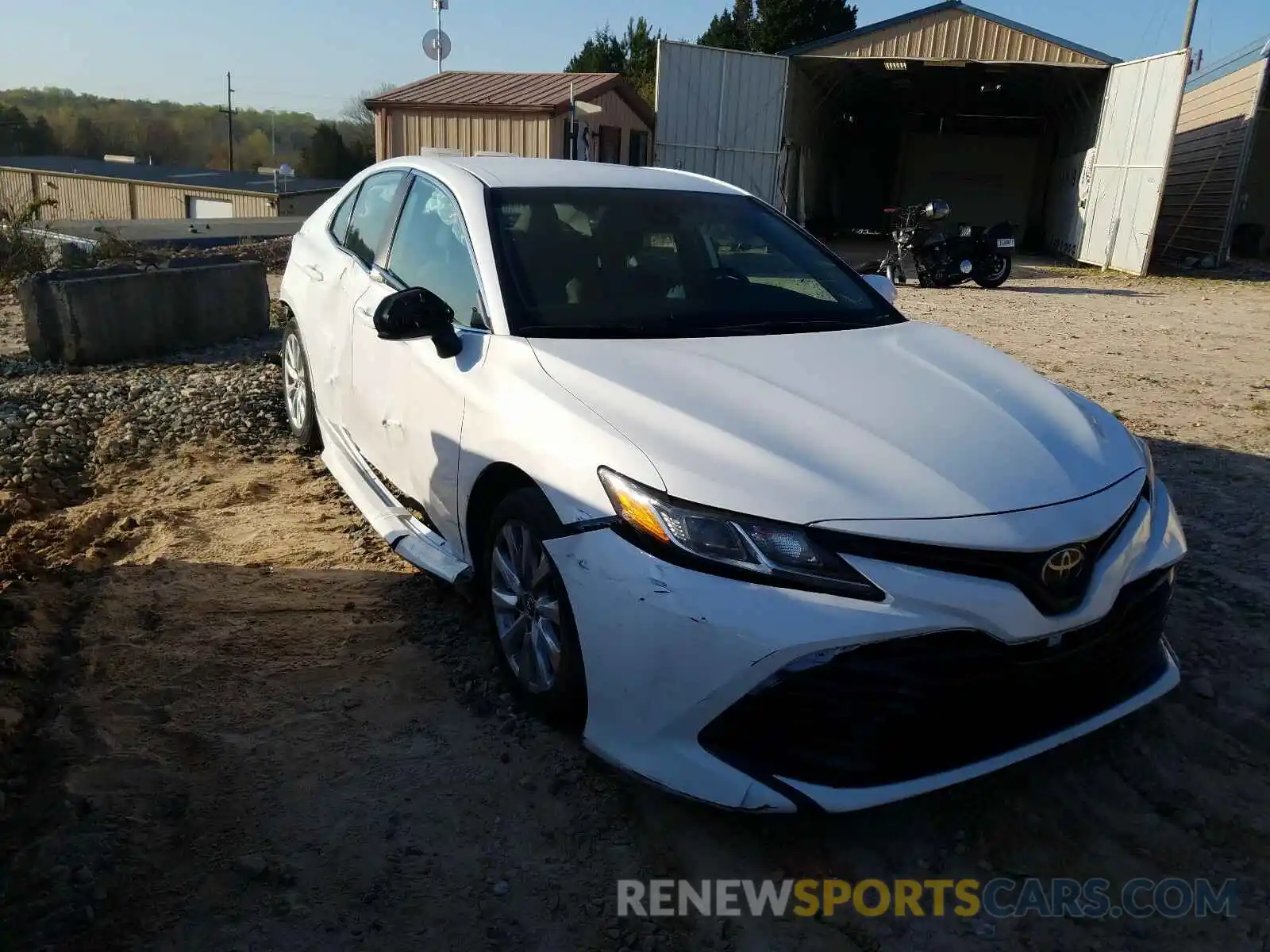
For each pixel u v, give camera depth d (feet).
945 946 7.75
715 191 14.33
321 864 8.23
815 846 8.71
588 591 8.64
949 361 11.29
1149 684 9.52
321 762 9.46
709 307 12.03
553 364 10.14
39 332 24.14
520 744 9.81
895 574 7.84
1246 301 45.85
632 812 8.98
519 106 67.46
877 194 99.76
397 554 13.43
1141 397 23.91
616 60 147.43
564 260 11.94
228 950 7.36
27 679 10.64
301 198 119.85
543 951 7.52
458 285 12.09
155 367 24.21
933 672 7.88
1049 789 9.46
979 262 49.55
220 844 8.39
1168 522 9.68
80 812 8.64
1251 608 12.75
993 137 92.53
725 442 8.70
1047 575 8.13
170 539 14.21
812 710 7.90
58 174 133.69
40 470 16.85
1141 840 8.85
